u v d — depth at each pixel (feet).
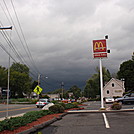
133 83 212.84
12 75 286.05
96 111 67.10
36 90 88.84
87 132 30.83
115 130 31.55
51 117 50.96
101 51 72.59
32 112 58.34
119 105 69.51
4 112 83.15
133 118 46.80
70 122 44.60
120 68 235.40
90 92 317.83
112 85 247.50
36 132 32.91
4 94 52.75
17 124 33.24
